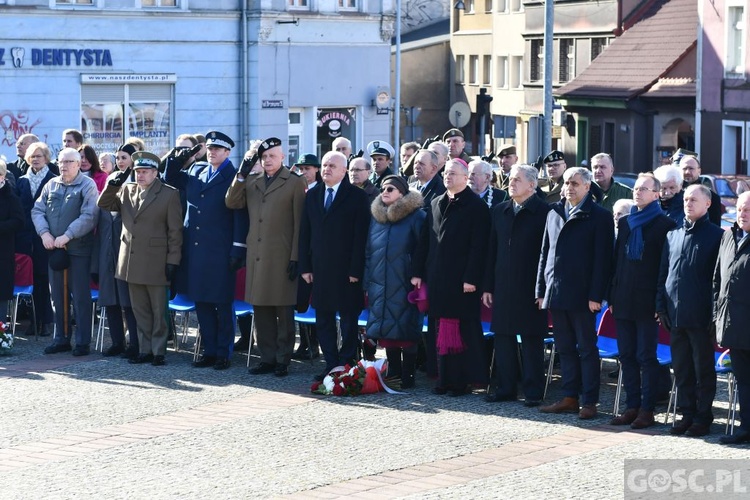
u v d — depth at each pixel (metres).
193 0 43.69
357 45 47.34
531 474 12.18
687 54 58.44
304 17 45.62
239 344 19.05
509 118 42.75
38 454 13.06
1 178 18.77
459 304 15.84
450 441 13.57
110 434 13.88
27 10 40.50
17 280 19.84
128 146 19.12
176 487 11.80
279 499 11.41
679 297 13.88
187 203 17.72
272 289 16.98
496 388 16.23
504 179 21.70
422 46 83.69
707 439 13.80
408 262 16.25
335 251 16.53
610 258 14.82
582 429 14.27
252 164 17.12
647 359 14.46
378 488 11.73
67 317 18.81
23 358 18.33
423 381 17.05
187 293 17.86
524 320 15.36
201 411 14.99
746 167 52.81
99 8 41.84
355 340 16.77
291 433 13.91
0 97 40.47
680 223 15.87
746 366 13.56
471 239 15.80
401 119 83.44
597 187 17.83
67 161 18.50
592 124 63.91
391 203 16.28
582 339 14.90
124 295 18.12
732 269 13.41
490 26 79.31
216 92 44.56
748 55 52.56
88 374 17.17
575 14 68.50
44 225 18.50
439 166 17.80
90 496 11.55
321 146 47.16
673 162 19.44
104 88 42.53
